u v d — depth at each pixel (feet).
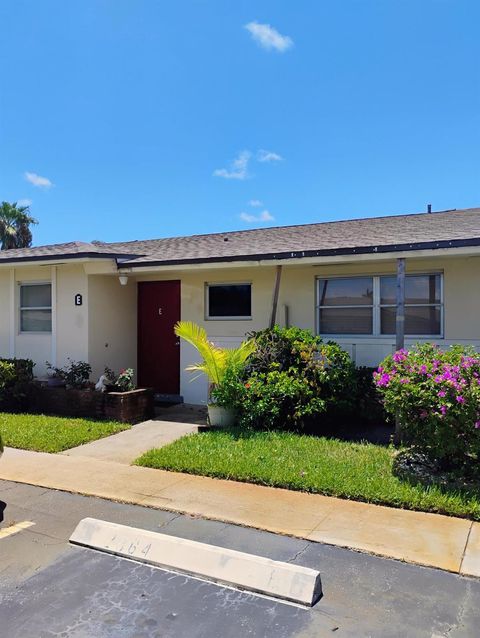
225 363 26.35
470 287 27.58
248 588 11.34
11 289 37.93
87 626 10.00
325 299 31.50
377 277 30.09
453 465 19.04
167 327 37.19
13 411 32.73
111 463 21.27
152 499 16.94
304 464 19.65
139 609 10.61
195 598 11.03
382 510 15.83
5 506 16.61
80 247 35.45
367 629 9.82
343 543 13.53
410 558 12.63
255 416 25.53
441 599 10.82
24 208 119.03
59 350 35.91
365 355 29.86
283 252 27.58
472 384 17.13
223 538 13.93
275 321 32.14
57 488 18.25
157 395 36.83
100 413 29.96
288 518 15.23
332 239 30.35
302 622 10.08
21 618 10.28
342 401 26.21
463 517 15.21
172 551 12.75
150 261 31.73
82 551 13.35
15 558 12.96
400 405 18.79
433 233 26.96
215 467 19.52
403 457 20.61
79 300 34.94
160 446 23.94
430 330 28.76
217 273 34.63
